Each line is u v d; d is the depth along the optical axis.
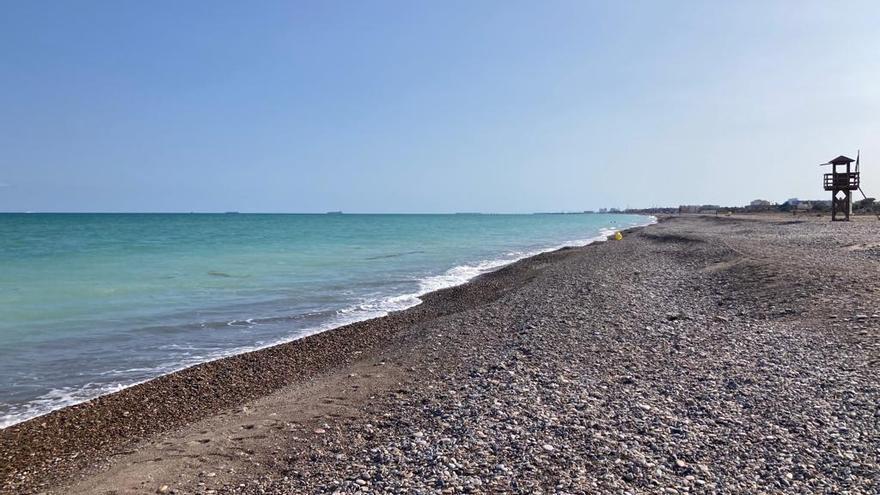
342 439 8.58
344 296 25.03
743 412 8.51
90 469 8.54
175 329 17.95
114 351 15.31
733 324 14.77
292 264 37.94
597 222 174.62
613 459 7.08
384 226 128.12
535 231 104.38
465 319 18.59
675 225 91.81
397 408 9.81
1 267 33.03
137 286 25.95
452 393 10.29
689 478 6.49
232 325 18.83
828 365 10.61
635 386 10.06
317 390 11.64
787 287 18.42
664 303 18.70
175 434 9.74
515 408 9.17
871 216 75.81
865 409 8.35
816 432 7.62
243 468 7.82
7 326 17.48
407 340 16.38
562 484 6.48
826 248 30.80
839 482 6.27
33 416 10.86
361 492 6.66
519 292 23.94
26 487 8.08
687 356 11.88
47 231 80.12
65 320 18.48
